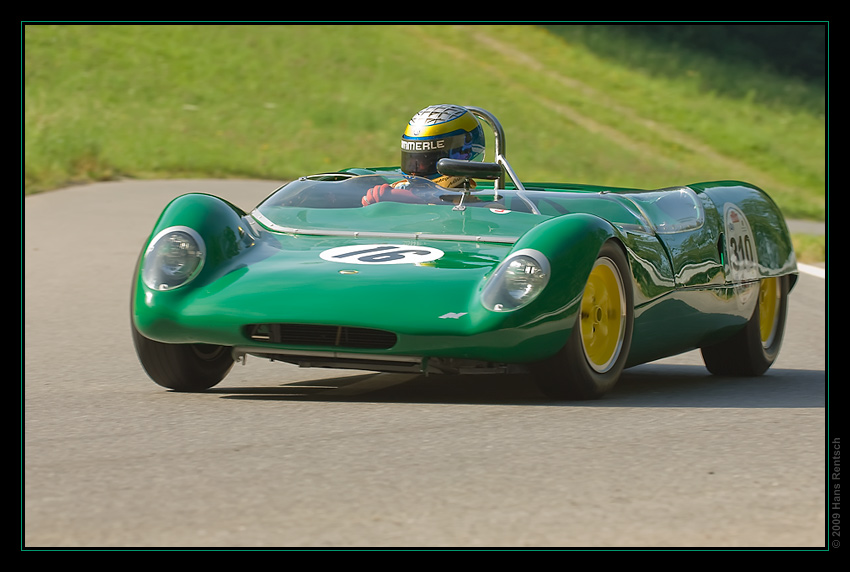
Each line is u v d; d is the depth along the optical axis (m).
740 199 15.03
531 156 59.50
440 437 9.27
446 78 71.75
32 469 8.12
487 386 12.62
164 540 6.46
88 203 37.25
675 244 12.88
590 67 79.62
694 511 7.16
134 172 46.91
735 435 9.51
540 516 7.00
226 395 11.70
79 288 22.47
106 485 7.66
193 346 11.79
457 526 6.78
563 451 8.77
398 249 11.58
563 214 12.48
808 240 33.34
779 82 84.44
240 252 11.62
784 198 60.81
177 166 49.09
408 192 13.02
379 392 12.05
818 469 8.27
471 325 10.27
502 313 10.25
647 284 11.95
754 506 7.29
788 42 90.81
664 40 86.88
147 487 7.61
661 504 7.31
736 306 14.05
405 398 11.54
